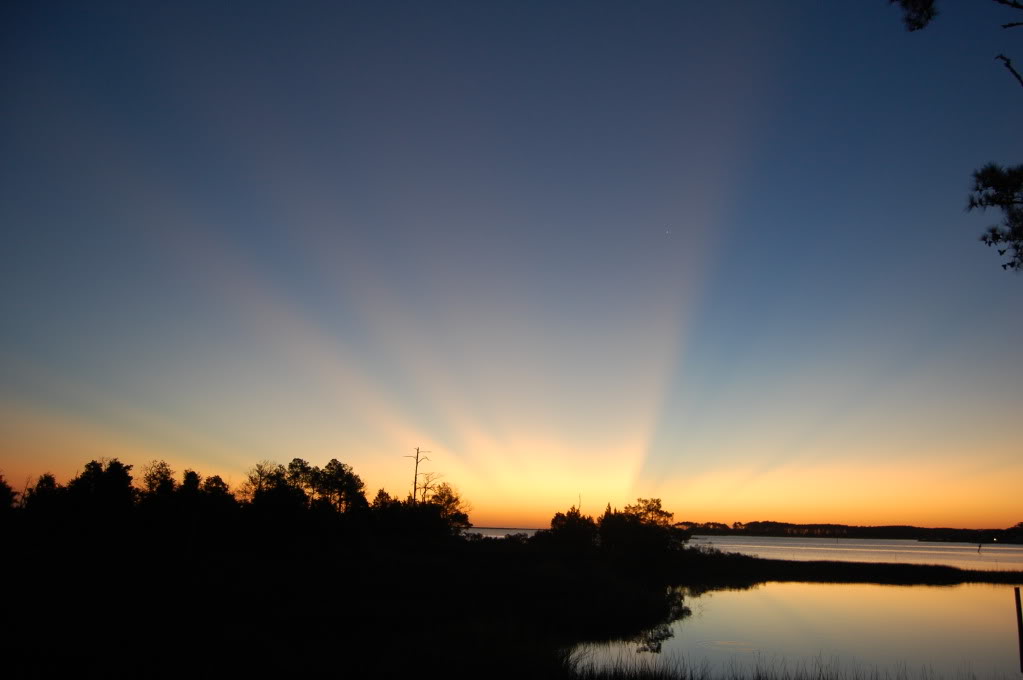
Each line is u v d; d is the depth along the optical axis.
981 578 84.50
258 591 37.50
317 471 85.50
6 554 47.44
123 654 21.00
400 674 20.16
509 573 53.16
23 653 20.45
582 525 92.50
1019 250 12.17
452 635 26.47
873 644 34.53
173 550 54.34
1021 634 18.27
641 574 78.00
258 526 66.00
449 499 101.81
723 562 93.19
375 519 87.06
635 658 29.08
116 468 57.72
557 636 33.12
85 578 38.16
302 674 19.67
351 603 35.28
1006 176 11.90
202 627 26.27
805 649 32.84
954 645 34.44
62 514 53.38
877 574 87.88
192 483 65.88
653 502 87.88
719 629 39.00
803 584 75.56
